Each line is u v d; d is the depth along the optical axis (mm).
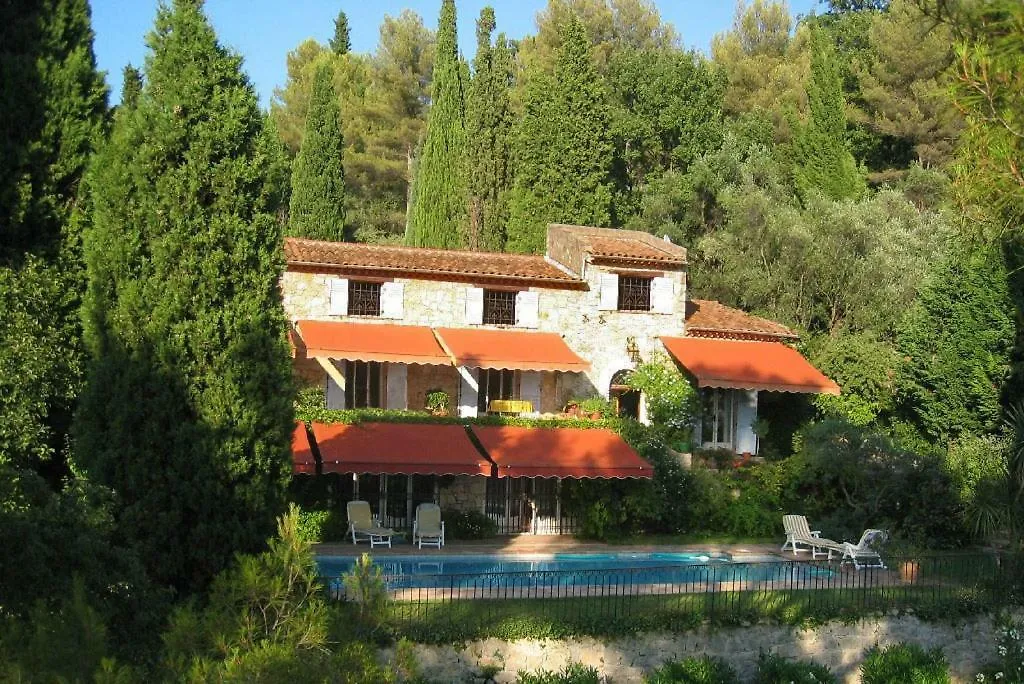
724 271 57125
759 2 87938
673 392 42781
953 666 27344
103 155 22234
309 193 66188
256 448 21781
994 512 32031
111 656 13688
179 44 22250
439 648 22516
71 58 30812
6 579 14922
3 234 29406
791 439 45812
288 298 39281
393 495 37812
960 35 18391
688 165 69625
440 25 63781
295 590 14641
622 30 84562
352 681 13336
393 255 42031
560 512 39062
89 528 16469
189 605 14125
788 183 69562
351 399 40438
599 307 43125
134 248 21547
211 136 22047
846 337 49281
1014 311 40844
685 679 22906
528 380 42500
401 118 82875
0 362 27438
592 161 59188
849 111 71062
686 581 29266
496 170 62969
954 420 42219
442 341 39906
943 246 52469
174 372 21172
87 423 21328
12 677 11547
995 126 17875
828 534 36656
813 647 25984
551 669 23484
